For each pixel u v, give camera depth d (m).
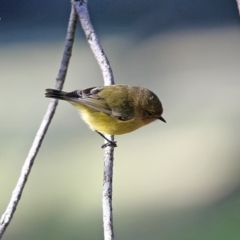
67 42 7.88
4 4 23.91
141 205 13.64
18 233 13.11
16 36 22.73
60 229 13.05
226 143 15.89
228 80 19.41
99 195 14.03
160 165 15.22
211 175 14.58
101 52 7.80
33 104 18.42
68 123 17.38
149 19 23.20
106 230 5.81
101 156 15.52
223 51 21.30
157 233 12.54
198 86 19.20
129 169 15.20
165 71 20.28
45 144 16.31
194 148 15.84
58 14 23.62
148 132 17.00
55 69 20.34
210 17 23.23
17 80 19.80
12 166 14.98
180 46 21.64
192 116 17.58
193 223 12.71
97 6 23.98
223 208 13.20
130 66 20.50
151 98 8.30
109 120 8.09
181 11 23.55
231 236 12.06
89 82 19.34
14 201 6.27
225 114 17.45
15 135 16.59
